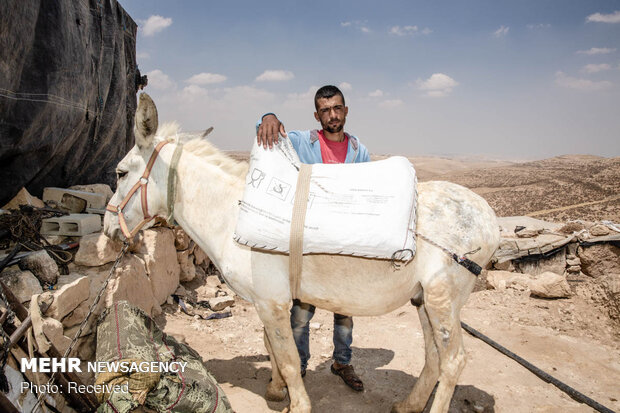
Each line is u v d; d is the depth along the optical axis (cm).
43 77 422
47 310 312
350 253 268
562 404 367
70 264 408
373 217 266
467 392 387
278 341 304
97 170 673
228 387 383
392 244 263
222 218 314
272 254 291
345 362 396
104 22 602
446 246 283
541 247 702
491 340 480
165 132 339
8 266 345
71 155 559
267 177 282
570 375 419
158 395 279
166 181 325
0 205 437
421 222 291
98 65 571
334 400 374
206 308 560
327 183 280
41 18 416
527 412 356
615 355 460
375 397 382
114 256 423
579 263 700
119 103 670
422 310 325
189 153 329
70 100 480
